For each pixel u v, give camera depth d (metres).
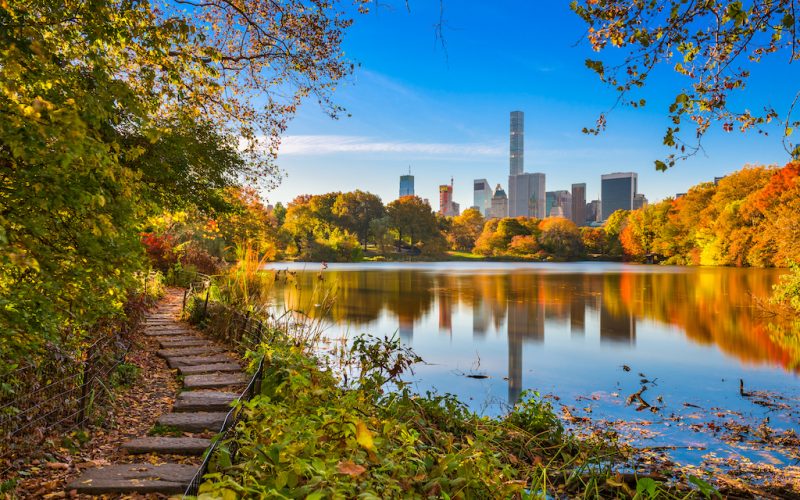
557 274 45.06
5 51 2.84
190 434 4.43
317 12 9.70
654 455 5.85
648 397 8.46
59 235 3.50
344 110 11.09
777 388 9.00
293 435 3.21
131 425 4.62
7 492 3.15
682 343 13.46
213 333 8.95
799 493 4.83
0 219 2.78
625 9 4.29
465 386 9.16
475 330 15.55
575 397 8.45
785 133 4.17
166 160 9.71
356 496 2.64
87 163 3.05
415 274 44.97
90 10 3.58
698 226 67.25
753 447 6.13
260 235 25.05
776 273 42.25
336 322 16.19
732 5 3.67
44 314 3.52
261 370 5.25
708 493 3.71
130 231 3.88
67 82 3.26
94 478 3.47
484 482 3.56
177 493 3.34
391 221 99.50
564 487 4.75
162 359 7.34
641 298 24.30
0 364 3.60
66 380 4.28
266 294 13.70
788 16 3.83
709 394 8.62
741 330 15.30
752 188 61.09
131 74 5.94
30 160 2.86
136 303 7.52
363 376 7.07
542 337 14.41
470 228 122.06
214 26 10.33
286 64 10.30
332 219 98.12
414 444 4.38
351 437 3.28
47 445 3.80
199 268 21.67
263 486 2.59
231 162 11.98
